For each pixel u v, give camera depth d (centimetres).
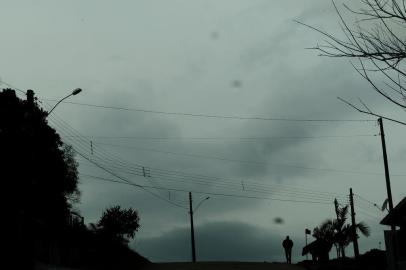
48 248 2966
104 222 3847
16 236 2481
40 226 2908
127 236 3962
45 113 3306
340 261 3966
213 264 3828
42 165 3403
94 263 3372
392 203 3528
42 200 3359
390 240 2598
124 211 3953
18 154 3095
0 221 2450
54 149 3619
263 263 3941
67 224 3612
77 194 4381
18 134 3139
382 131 3612
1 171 2961
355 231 4909
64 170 3762
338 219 5309
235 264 3819
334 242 5275
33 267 2472
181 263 3994
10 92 3181
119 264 3497
